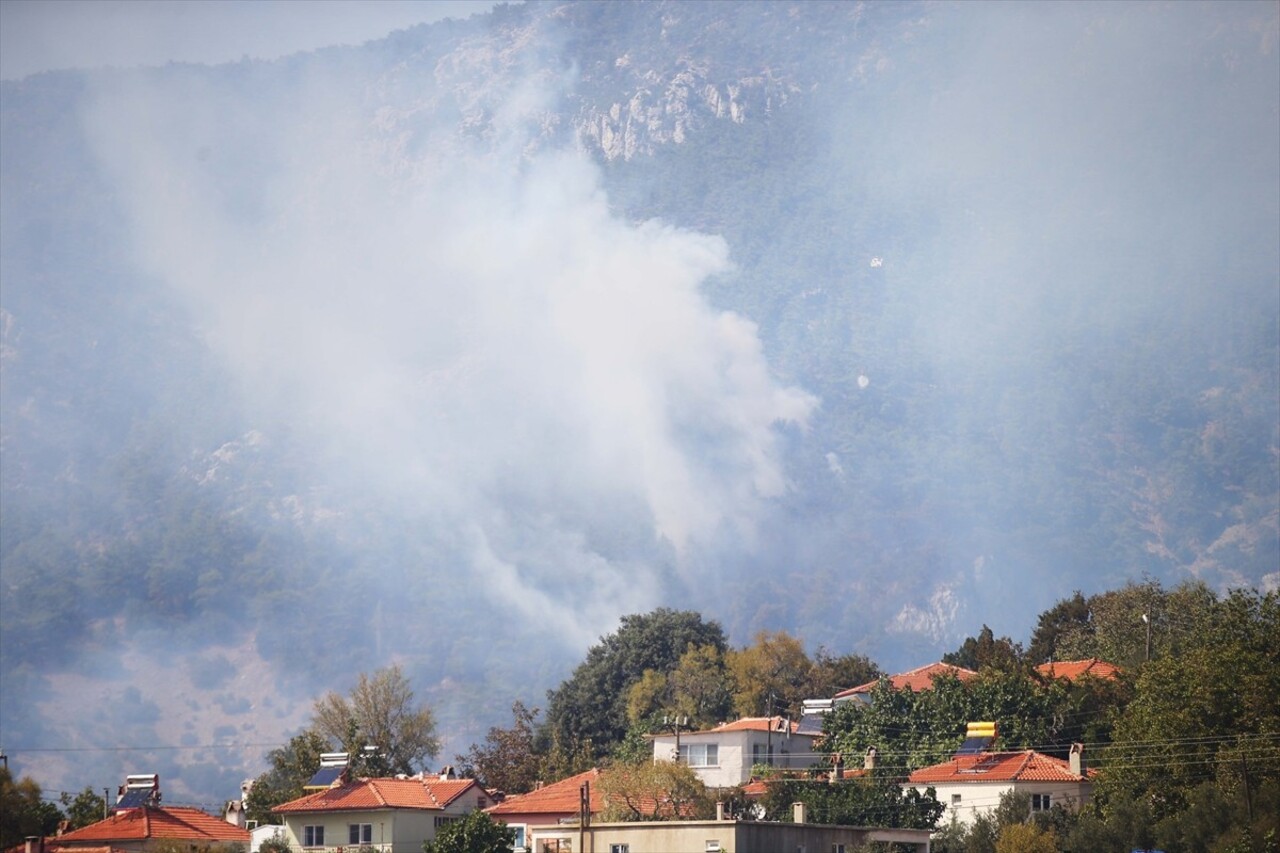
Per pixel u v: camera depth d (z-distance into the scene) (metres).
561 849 145.75
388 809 178.50
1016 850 147.50
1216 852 141.00
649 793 163.25
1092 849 148.50
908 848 152.50
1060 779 170.25
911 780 179.88
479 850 159.50
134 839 161.38
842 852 140.88
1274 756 150.88
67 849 150.38
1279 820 142.75
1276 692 157.12
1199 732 158.38
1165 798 156.12
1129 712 171.38
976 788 173.38
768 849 132.12
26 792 164.38
